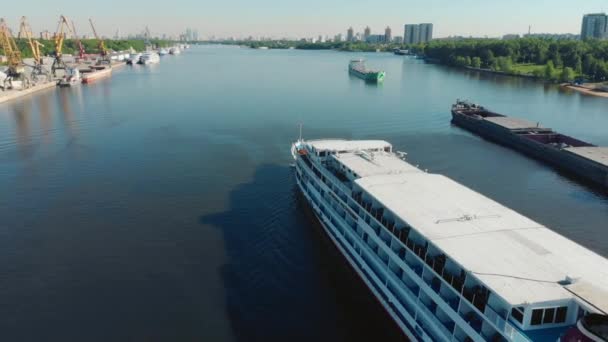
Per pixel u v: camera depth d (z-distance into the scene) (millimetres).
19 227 83062
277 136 148000
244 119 172375
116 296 63062
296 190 102500
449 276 46125
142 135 148500
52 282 66062
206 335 55969
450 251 44938
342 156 80188
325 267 72000
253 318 59438
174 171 114312
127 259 72562
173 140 142875
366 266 63500
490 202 57688
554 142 142625
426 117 185500
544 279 40375
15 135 148375
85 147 134750
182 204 94125
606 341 31297
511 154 137875
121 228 83188
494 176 116625
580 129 167875
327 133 153625
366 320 60188
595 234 84500
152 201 95500
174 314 59594
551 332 37844
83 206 92625
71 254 73875
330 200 77438
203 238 79812
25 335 55188
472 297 43125
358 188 66188
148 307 60875
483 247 45781
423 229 49625
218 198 97438
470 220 52062
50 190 101125
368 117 181500
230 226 84562
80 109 193125
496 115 178125
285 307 61938
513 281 40000
